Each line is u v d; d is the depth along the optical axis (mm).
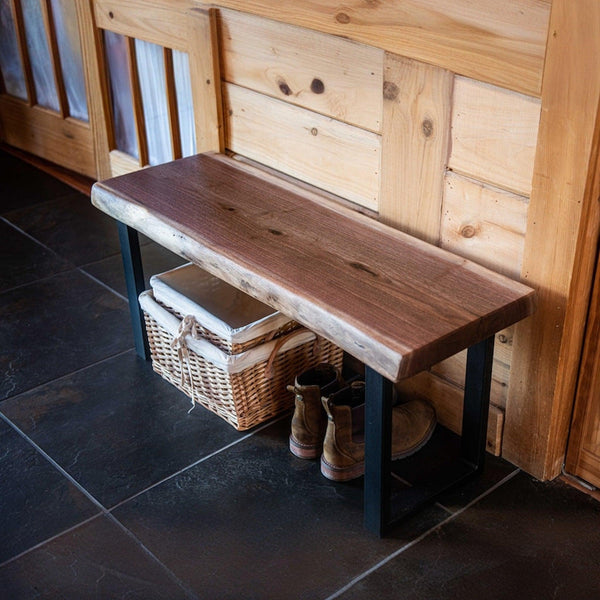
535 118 1712
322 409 2104
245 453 2164
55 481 2086
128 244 2350
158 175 2365
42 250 3133
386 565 1833
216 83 2463
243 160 2551
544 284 1821
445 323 1676
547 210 1748
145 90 3084
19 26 3549
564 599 1741
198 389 2297
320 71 2141
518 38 1668
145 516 1977
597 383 1898
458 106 1849
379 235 2027
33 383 2439
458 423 2197
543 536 1898
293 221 2094
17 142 3941
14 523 1964
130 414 2312
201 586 1793
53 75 3498
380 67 1982
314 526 1939
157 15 2779
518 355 1953
